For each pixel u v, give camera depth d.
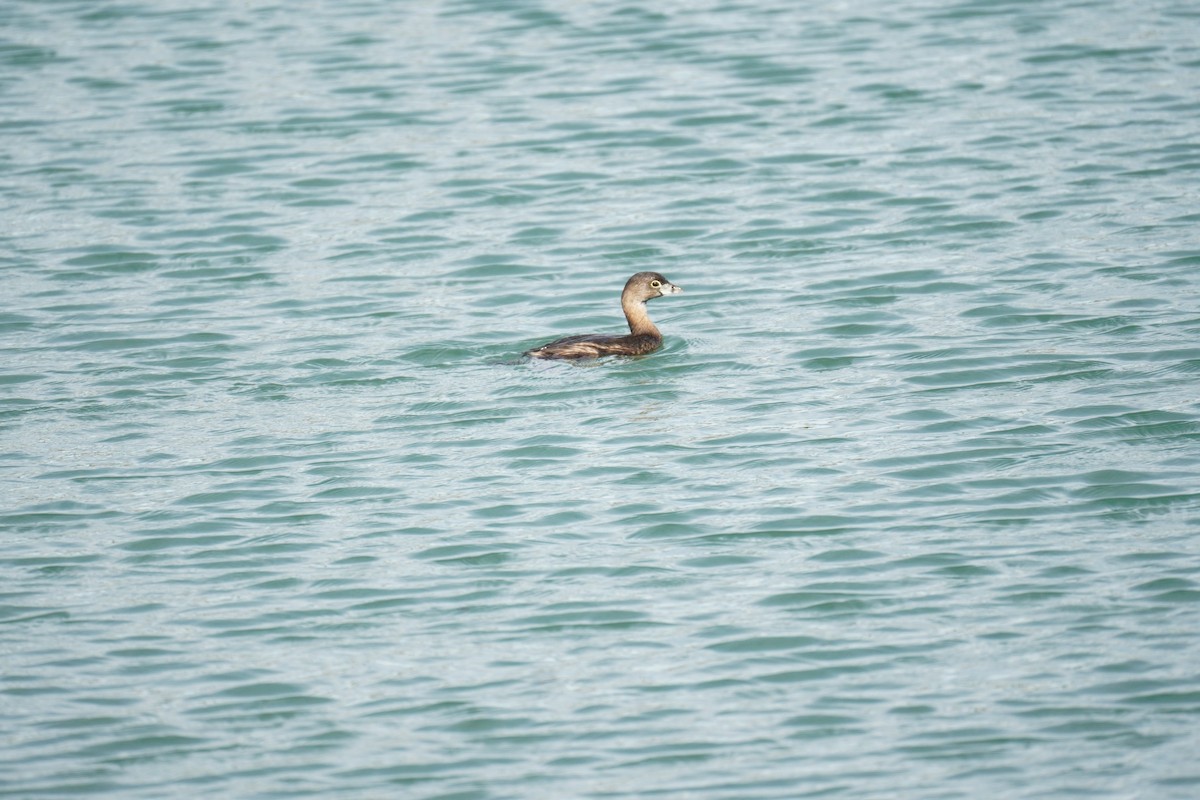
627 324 24.08
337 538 18.17
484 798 13.59
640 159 31.27
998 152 30.28
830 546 17.53
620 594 16.78
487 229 28.38
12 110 34.44
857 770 13.80
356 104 34.47
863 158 30.56
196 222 29.02
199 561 17.77
